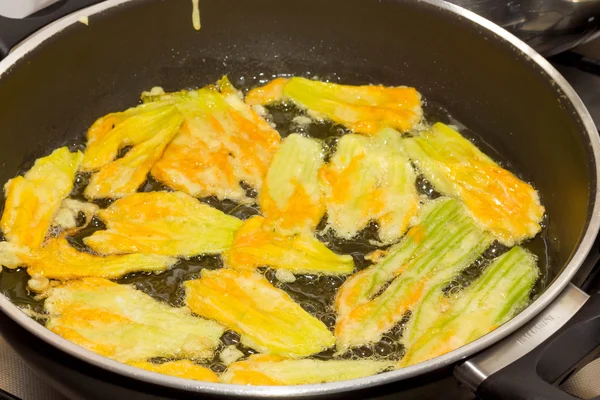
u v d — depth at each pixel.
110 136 0.68
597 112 0.69
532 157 0.68
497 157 0.70
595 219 0.58
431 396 0.55
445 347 0.60
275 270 0.63
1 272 0.63
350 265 0.63
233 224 0.64
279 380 0.58
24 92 0.66
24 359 0.55
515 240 0.65
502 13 0.69
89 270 0.62
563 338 0.54
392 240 0.64
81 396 0.55
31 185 0.65
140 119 0.68
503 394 0.53
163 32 0.70
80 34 0.67
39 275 0.62
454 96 0.71
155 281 0.62
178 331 0.60
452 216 0.65
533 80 0.66
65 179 0.66
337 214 0.65
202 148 0.68
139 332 0.60
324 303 0.62
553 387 0.53
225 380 0.58
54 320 0.60
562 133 0.65
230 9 0.70
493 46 0.67
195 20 0.70
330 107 0.70
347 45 0.72
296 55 0.73
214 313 0.61
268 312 0.61
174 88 0.73
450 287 0.63
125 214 0.65
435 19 0.69
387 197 0.66
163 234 0.64
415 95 0.71
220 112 0.69
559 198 0.65
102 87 0.70
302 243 0.63
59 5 0.69
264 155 0.67
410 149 0.68
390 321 0.61
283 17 0.71
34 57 0.65
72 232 0.64
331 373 0.59
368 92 0.71
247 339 0.60
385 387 0.53
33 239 0.63
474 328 0.60
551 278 0.64
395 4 0.69
